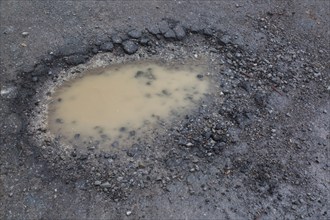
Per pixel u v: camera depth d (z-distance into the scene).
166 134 1.20
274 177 1.12
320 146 1.20
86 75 1.34
